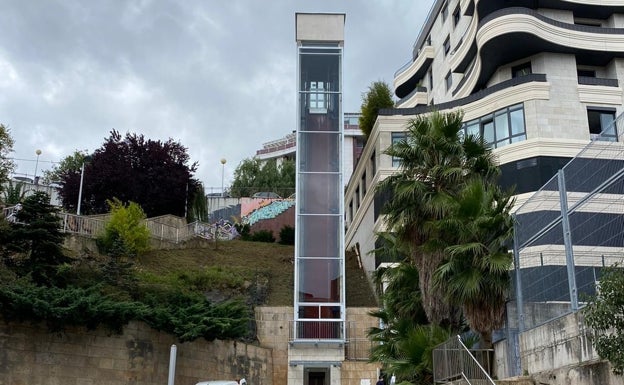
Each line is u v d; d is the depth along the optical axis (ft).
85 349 68.80
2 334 62.23
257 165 257.14
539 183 106.11
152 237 118.52
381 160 120.16
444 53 162.81
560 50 119.44
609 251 43.73
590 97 114.83
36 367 64.08
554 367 46.24
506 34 115.44
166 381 76.33
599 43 119.44
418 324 63.57
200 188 154.71
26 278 65.05
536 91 112.68
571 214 46.24
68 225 99.04
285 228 156.15
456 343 47.57
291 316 103.04
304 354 98.84
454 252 53.88
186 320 77.61
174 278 98.43
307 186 109.19
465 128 118.32
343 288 102.94
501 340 55.11
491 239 55.77
